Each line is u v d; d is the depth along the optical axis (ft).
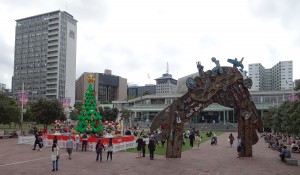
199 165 77.77
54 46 543.39
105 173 63.31
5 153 95.30
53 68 540.93
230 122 398.62
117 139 107.24
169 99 453.17
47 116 205.98
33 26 568.41
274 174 66.33
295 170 72.28
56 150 65.31
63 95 544.21
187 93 94.94
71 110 361.10
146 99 474.49
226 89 96.53
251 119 99.96
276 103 356.38
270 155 103.96
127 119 355.77
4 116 167.32
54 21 545.44
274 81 618.03
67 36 554.46
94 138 105.50
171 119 93.50
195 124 364.38
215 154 104.42
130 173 63.87
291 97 155.43
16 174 60.34
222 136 222.28
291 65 567.18
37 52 560.61
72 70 565.94
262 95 387.14
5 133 174.40
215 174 65.05
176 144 92.53
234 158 94.17
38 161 78.18
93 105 129.70
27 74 568.82
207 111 419.33
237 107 100.94
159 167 72.84
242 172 68.28
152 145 87.66
